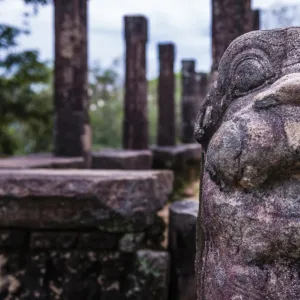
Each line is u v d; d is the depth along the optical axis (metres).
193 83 10.20
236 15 4.26
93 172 3.18
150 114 15.41
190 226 2.91
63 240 2.96
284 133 1.42
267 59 1.58
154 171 3.27
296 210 1.42
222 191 1.54
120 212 2.83
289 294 1.42
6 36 6.31
